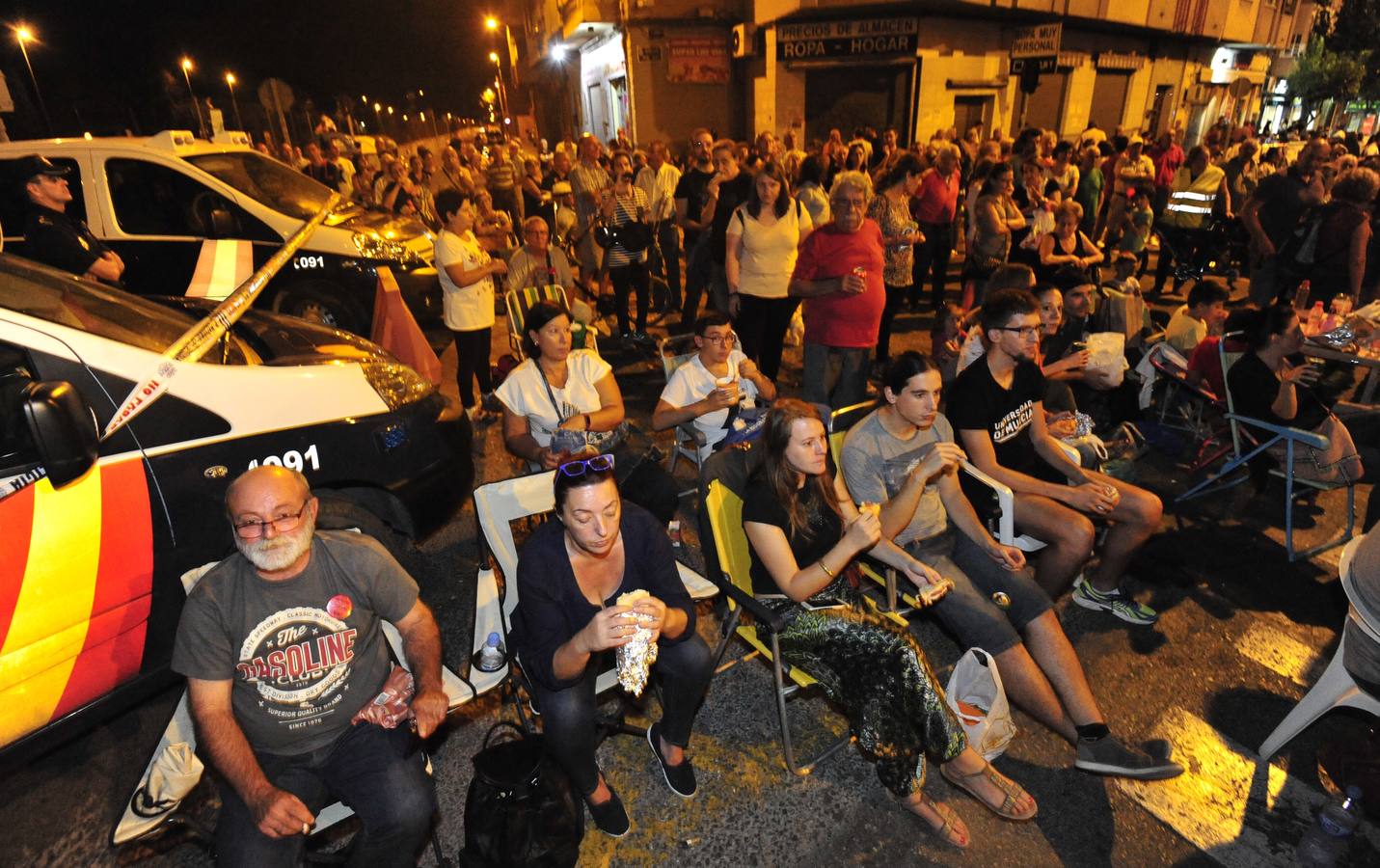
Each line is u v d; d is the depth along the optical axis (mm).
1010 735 2566
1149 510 3203
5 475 2158
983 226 6383
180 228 6168
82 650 2387
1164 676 3152
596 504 2080
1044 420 3719
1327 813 2383
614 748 2875
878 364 6527
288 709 2068
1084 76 20000
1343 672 2518
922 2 14891
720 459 2812
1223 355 4195
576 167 8164
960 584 2816
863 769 2758
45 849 2484
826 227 4715
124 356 2480
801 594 2506
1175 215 8820
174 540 2547
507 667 2498
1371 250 6453
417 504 3334
